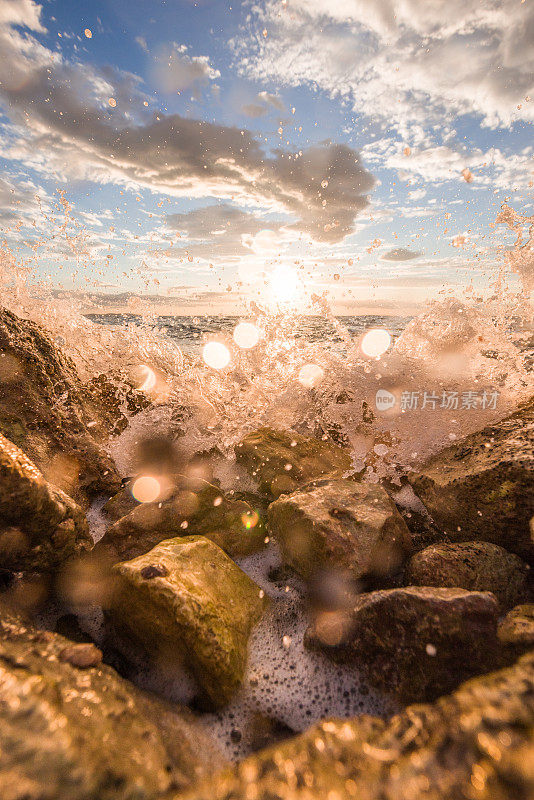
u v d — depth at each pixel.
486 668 1.18
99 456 2.47
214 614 1.36
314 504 1.87
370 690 1.30
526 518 1.77
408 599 1.32
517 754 0.66
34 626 1.43
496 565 1.59
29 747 0.74
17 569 1.52
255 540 2.00
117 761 0.81
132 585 1.36
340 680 1.34
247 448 2.68
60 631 1.51
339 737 0.82
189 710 1.25
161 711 1.15
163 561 1.49
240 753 1.14
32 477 1.55
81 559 1.74
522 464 1.82
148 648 1.36
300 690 1.33
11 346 2.45
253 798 0.70
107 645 1.46
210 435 2.98
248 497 2.49
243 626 1.46
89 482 2.36
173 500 2.01
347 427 2.93
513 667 0.87
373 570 1.65
